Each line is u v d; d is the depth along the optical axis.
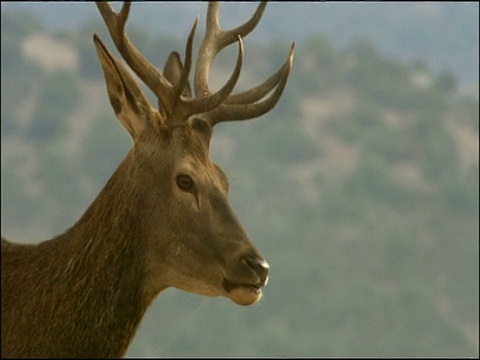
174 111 14.48
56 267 14.23
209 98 14.44
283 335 115.19
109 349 14.25
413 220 167.00
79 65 196.00
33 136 180.25
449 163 185.75
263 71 195.25
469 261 154.62
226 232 14.27
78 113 186.25
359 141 189.25
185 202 14.31
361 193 173.38
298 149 180.75
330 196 163.50
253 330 115.38
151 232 14.36
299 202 163.38
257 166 170.62
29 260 14.35
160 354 106.25
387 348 122.88
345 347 121.50
